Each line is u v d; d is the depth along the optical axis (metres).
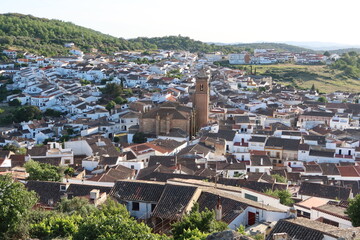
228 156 125.94
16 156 116.31
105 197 62.97
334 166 118.38
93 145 130.38
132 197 61.62
